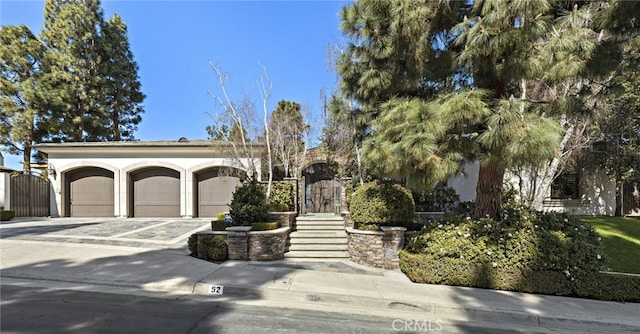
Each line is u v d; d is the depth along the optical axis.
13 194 15.17
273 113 15.21
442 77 6.67
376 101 7.19
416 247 7.20
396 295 5.80
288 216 10.49
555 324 5.02
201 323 4.35
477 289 6.31
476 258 6.44
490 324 4.92
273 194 12.30
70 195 16.64
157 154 16.25
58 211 16.25
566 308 5.43
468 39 5.05
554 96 6.97
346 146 12.42
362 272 7.54
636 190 14.43
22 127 19.02
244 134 13.77
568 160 11.22
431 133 4.87
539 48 5.00
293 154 14.59
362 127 7.86
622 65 6.21
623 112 10.90
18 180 15.36
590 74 5.38
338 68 7.49
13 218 14.73
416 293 5.97
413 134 4.89
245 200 9.62
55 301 5.05
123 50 25.11
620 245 8.77
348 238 9.24
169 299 5.42
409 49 6.18
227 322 4.43
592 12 5.43
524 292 6.18
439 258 6.62
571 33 5.00
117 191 16.17
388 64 6.67
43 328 3.98
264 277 6.68
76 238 10.04
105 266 7.06
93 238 10.09
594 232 6.73
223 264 7.82
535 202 10.19
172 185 16.62
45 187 16.38
